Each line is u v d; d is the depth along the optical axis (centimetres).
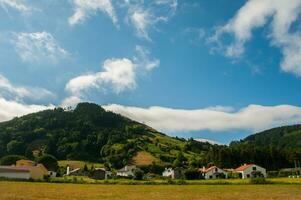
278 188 7631
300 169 16688
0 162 18088
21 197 5072
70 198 5088
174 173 16212
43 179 10888
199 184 9506
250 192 6538
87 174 17725
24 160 17475
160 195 5866
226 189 7438
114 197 5372
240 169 16275
